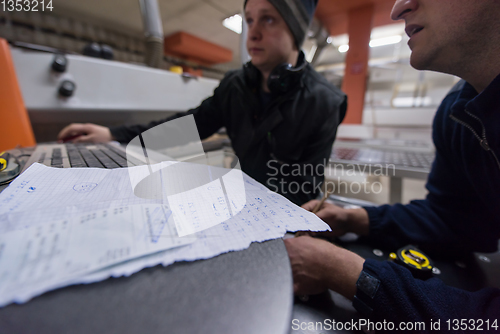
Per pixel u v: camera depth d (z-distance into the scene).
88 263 0.14
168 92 1.00
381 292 0.25
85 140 0.66
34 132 0.78
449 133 0.43
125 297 0.12
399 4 0.32
